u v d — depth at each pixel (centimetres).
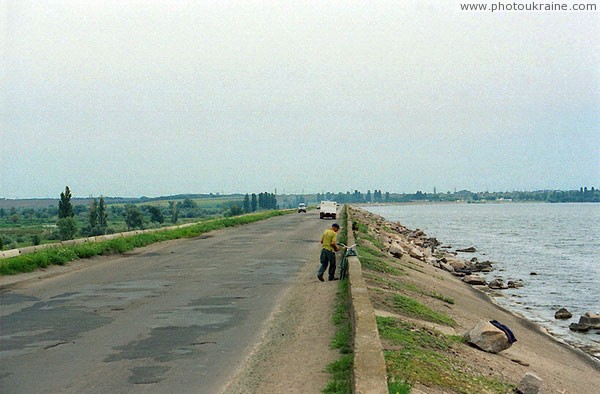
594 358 1622
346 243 2530
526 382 931
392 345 927
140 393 696
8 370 786
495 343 1199
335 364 788
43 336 988
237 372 784
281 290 1509
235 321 1119
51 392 694
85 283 1636
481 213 19938
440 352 998
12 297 1400
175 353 882
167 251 2652
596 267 3969
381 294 1469
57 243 2473
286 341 960
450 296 2133
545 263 4219
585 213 19525
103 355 867
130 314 1184
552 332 1962
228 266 2041
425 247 5194
